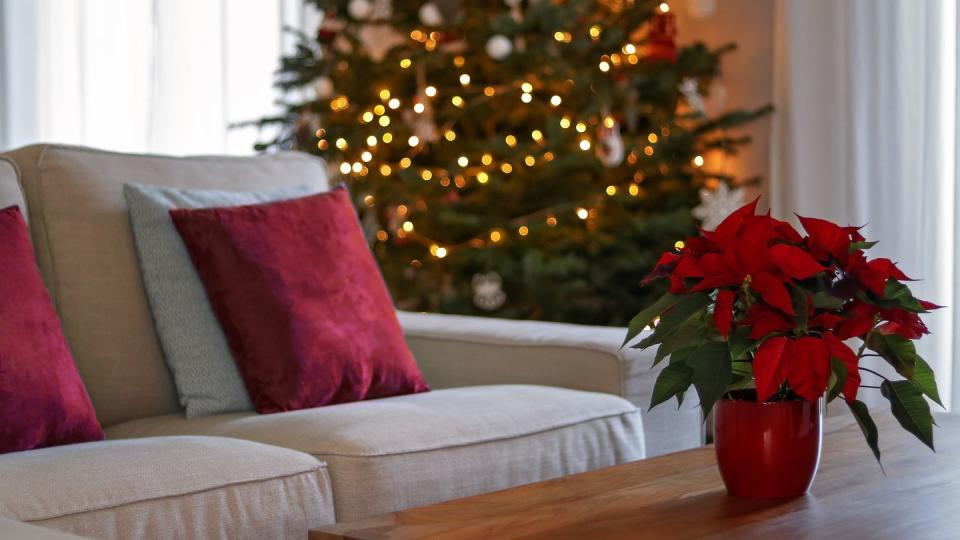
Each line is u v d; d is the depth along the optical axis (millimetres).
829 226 1349
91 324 2094
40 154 2150
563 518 1265
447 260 3982
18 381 1713
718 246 1349
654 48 4016
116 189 2209
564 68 3824
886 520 1230
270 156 2559
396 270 4051
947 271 3338
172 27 4332
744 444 1340
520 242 3887
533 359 2256
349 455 1690
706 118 4105
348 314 2170
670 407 2242
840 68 3648
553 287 3795
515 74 3959
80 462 1491
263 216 2186
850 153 3555
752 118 3943
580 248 3969
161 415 2139
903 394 1337
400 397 2115
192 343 2109
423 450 1755
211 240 2119
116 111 4270
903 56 3449
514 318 4031
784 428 1328
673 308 1326
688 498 1352
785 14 3934
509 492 1393
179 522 1473
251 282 2105
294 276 2143
